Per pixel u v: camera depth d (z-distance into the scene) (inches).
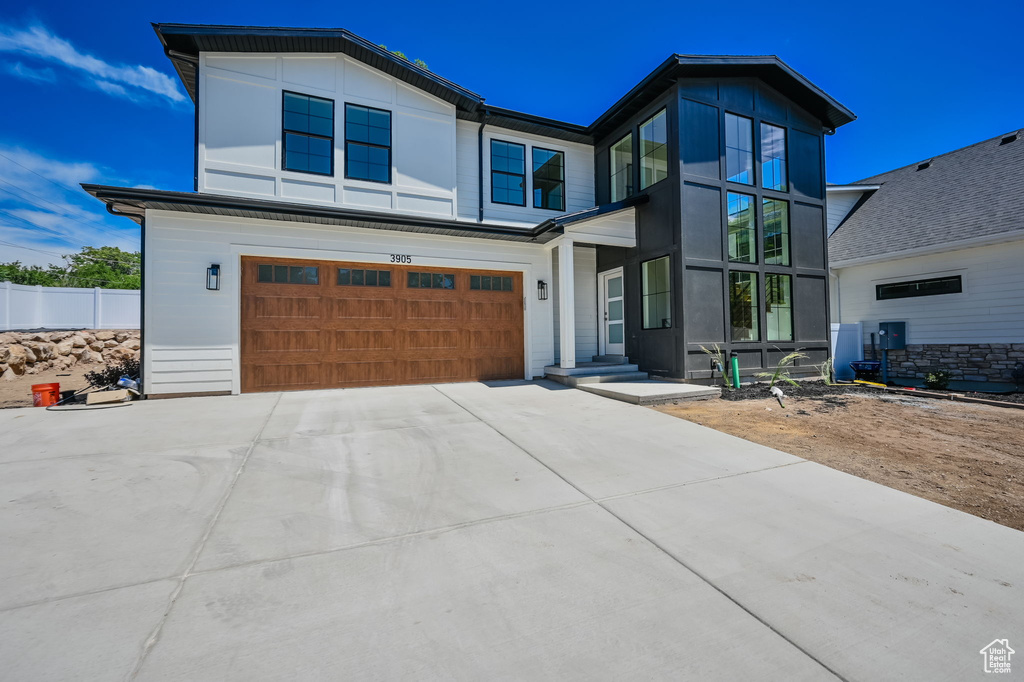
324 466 156.9
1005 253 375.6
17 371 409.1
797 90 389.4
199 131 302.8
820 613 79.3
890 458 173.2
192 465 156.4
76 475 145.6
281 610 78.6
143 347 277.7
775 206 389.4
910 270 439.5
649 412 249.4
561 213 432.5
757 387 332.5
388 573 91.1
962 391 332.8
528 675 64.1
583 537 107.8
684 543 105.1
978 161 476.7
